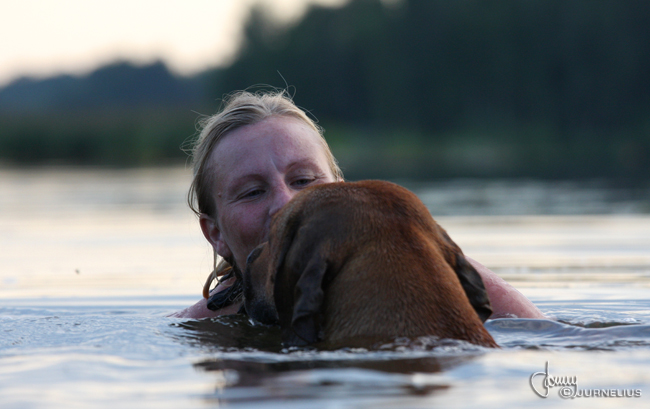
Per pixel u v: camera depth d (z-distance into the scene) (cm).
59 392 240
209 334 358
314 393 225
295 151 403
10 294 632
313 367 257
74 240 1074
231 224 404
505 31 8075
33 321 427
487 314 315
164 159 4512
